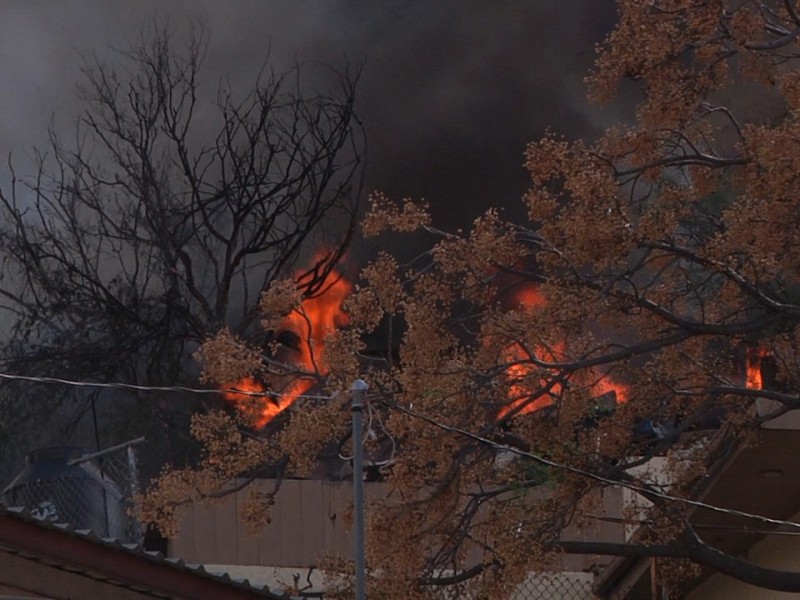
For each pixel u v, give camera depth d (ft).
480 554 87.15
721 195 94.43
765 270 76.48
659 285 82.02
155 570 55.47
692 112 78.84
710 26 78.07
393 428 74.13
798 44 78.28
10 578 51.83
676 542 76.38
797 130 73.82
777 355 80.33
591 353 77.15
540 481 75.25
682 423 81.30
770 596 85.15
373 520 71.77
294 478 86.79
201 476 74.54
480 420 74.59
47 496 81.10
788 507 84.07
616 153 78.28
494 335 76.95
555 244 77.56
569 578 85.66
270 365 82.48
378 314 78.18
